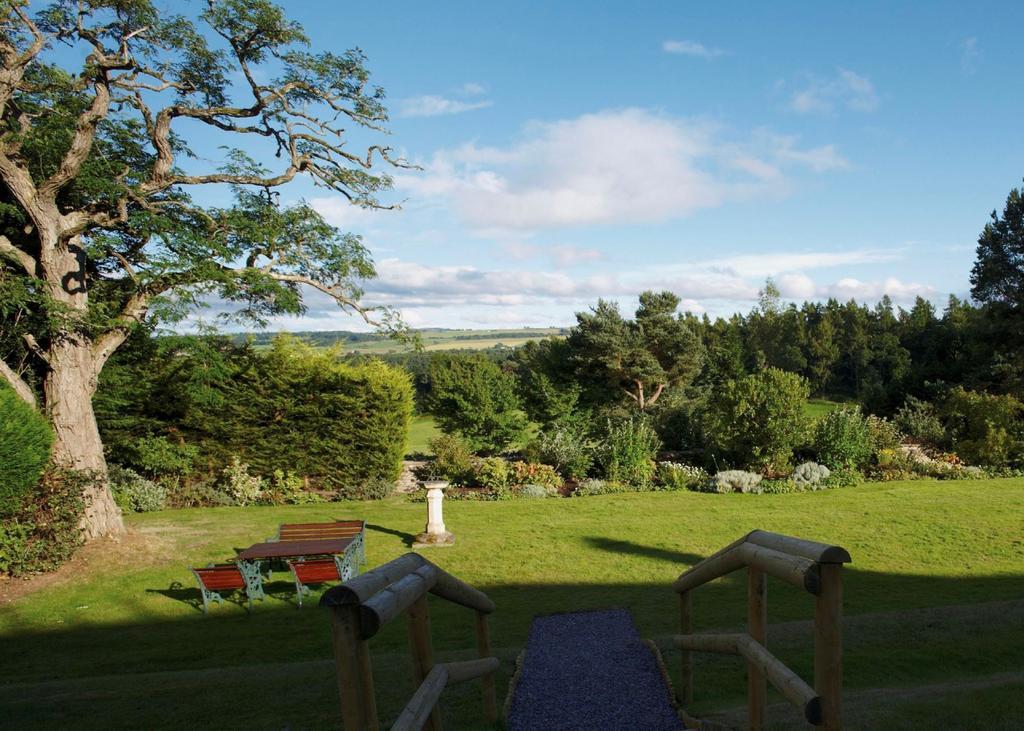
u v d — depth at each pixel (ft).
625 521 49.55
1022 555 37.86
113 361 57.26
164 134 43.06
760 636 10.76
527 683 20.06
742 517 49.96
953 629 23.16
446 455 69.21
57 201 47.14
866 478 66.90
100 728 16.92
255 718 17.17
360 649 6.72
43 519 37.91
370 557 41.11
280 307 48.57
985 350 113.91
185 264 41.45
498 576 36.52
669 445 79.97
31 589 35.17
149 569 38.73
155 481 61.77
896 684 18.34
